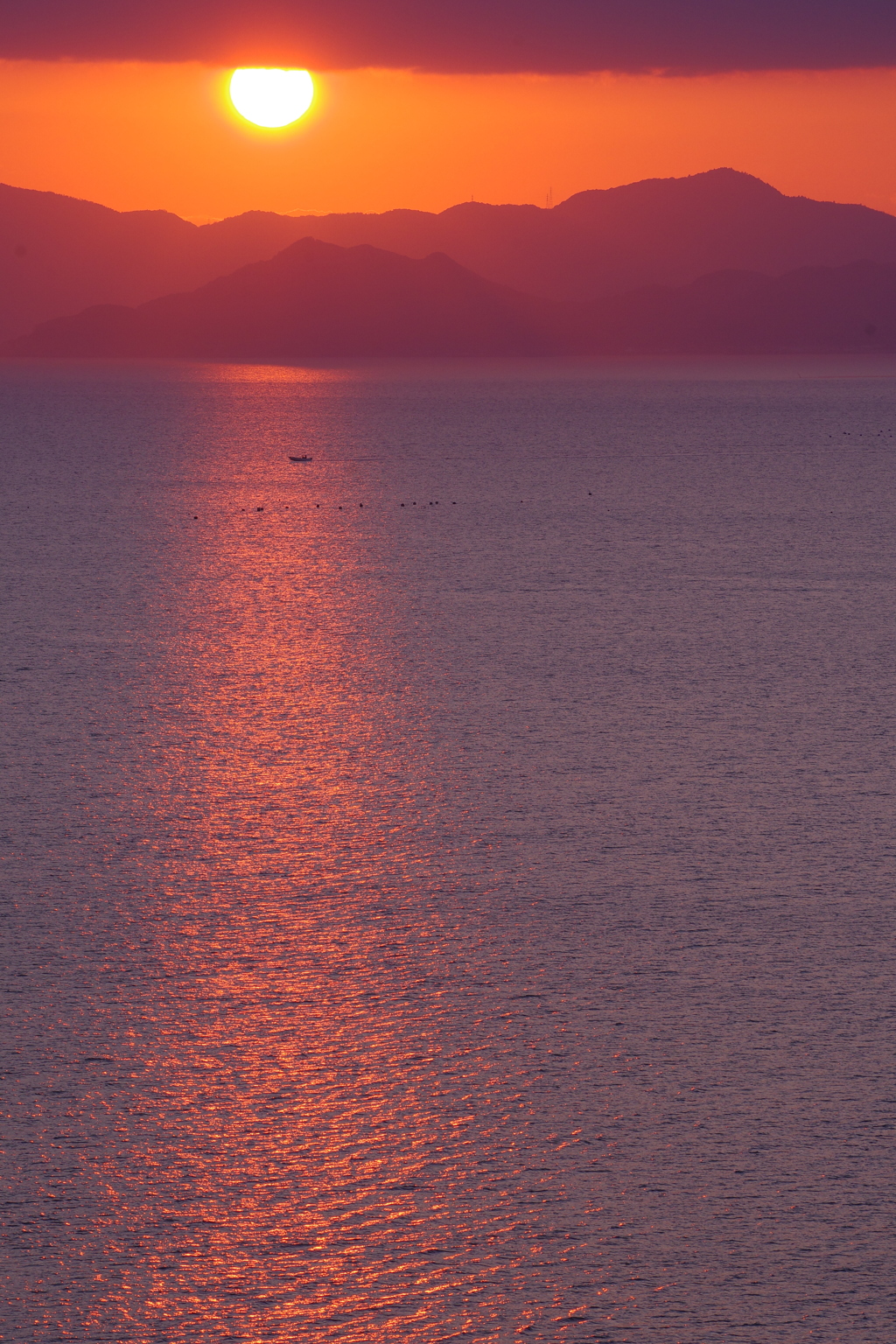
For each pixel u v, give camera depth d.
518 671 98.38
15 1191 40.41
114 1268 37.84
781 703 90.12
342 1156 42.19
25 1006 50.28
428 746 80.38
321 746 80.56
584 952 54.59
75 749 79.56
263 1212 39.75
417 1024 49.41
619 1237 38.78
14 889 60.06
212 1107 44.34
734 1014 49.84
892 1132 42.91
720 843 65.50
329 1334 35.91
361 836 66.38
